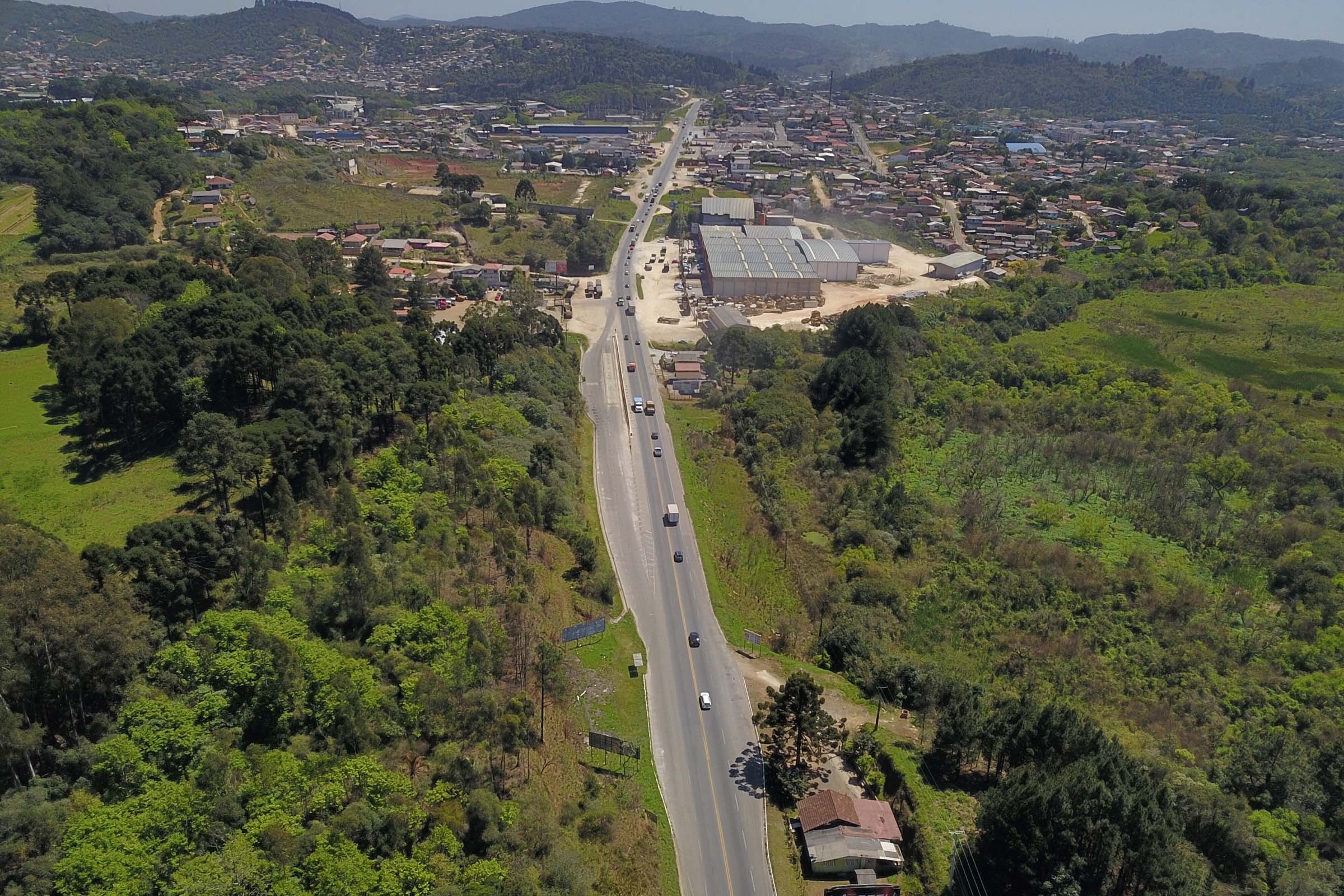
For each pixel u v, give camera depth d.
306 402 117.62
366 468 117.38
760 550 134.38
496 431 142.00
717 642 110.81
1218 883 77.69
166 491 113.69
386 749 75.06
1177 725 101.56
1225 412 186.38
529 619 99.88
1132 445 169.25
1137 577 127.75
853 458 164.25
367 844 64.12
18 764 64.75
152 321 141.12
